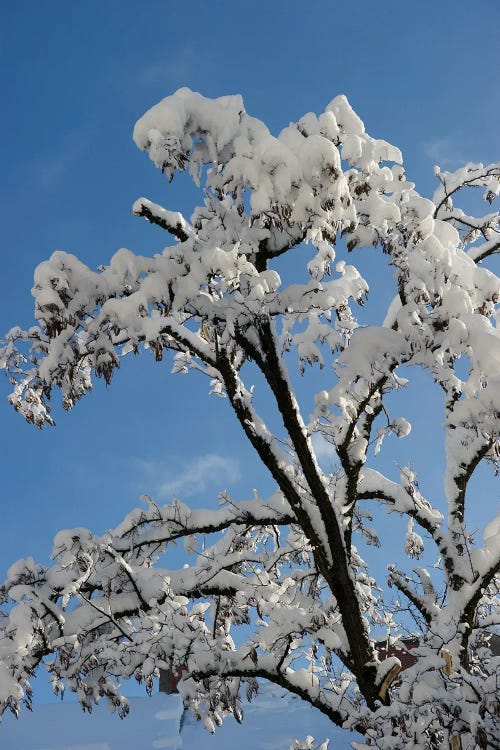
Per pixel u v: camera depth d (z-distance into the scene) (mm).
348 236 7625
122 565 8453
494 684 6520
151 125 6910
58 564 8500
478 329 7562
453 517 9266
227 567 9758
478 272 8102
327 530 8289
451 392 9070
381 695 7777
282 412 8203
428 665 6629
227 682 8445
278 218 7070
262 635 7836
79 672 8039
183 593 8867
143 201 7957
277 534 10281
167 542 9586
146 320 7062
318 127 7527
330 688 8594
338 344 8766
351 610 8188
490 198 10102
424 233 7617
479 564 8719
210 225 7570
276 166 7074
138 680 7961
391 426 9273
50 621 8266
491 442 7734
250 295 7297
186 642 7906
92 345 7223
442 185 10352
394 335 7820
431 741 6832
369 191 7605
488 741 6512
